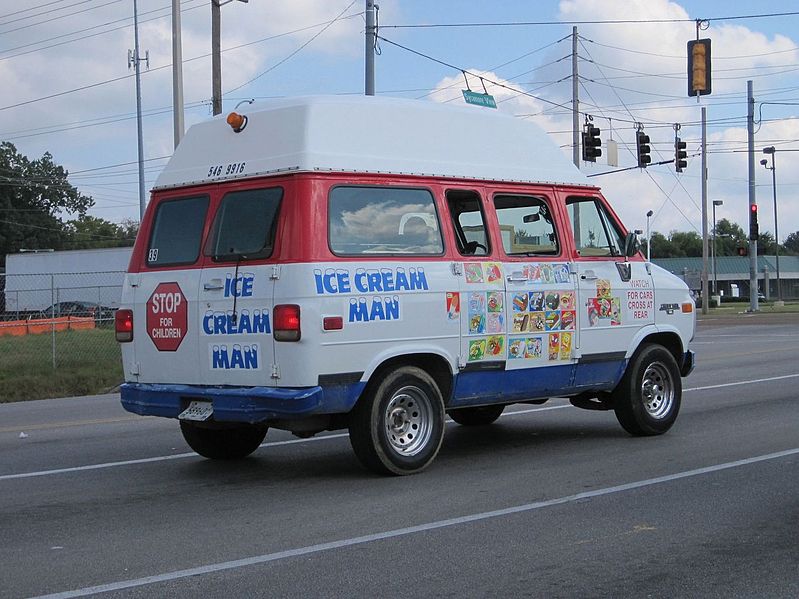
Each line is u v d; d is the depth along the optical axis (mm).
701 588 5367
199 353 8289
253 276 7918
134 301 8812
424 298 8359
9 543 6434
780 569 5699
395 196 8352
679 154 37188
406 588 5383
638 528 6629
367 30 24281
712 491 7734
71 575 5703
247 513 7207
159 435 11406
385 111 8508
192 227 8516
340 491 7906
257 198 8094
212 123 8648
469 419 11500
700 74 23922
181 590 5398
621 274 10094
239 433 9398
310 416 7922
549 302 9352
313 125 8008
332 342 7754
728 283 94625
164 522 6973
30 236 94562
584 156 33000
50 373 18531
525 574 5621
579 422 11766
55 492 8094
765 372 17266
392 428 8352
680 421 11578
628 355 10117
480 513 7086
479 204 8992
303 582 5512
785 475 8320
